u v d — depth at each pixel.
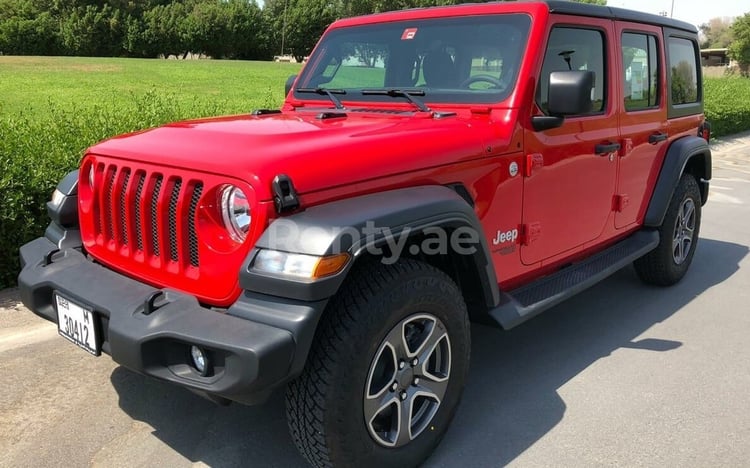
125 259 2.64
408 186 2.55
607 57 3.72
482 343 3.96
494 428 3.00
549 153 3.26
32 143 5.26
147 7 61.09
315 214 2.20
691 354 3.82
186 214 2.36
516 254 3.21
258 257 2.12
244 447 2.82
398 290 2.34
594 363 3.69
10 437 2.85
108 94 17.84
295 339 2.05
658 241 4.50
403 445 2.54
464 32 3.36
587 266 3.82
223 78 27.38
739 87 20.88
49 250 2.95
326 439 2.25
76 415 3.04
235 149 2.34
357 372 2.25
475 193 2.87
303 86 3.88
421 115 3.13
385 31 3.68
